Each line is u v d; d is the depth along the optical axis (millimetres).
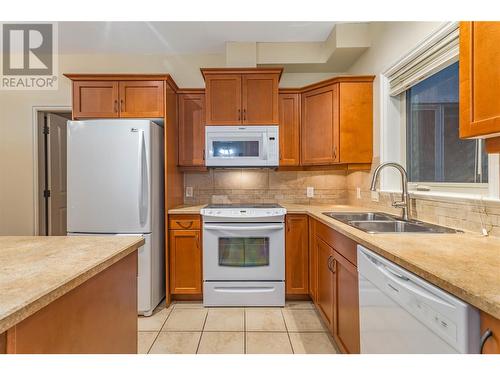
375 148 2475
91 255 1040
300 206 2857
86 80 2473
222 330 2078
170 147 2605
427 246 1124
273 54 2891
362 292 1280
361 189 2742
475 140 1552
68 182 2336
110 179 2307
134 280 1324
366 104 2533
